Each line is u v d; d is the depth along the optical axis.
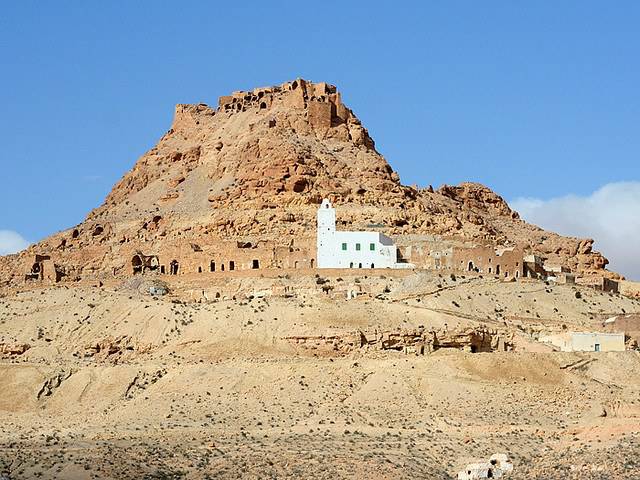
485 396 198.88
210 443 179.62
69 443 180.75
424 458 171.50
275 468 164.62
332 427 188.00
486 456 172.25
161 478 160.88
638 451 158.75
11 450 175.00
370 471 161.88
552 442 177.25
